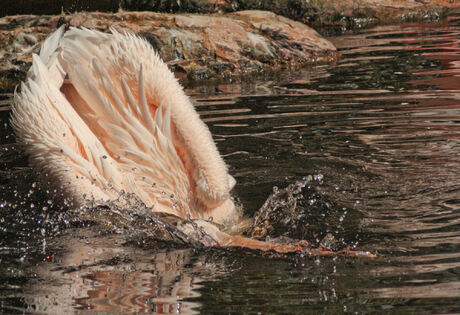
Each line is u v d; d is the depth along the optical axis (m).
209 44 14.61
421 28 18.52
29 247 5.73
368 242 5.55
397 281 4.67
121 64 6.62
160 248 5.73
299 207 6.57
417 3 21.00
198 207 6.77
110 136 6.65
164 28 14.64
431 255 5.13
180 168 6.67
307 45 15.15
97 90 6.54
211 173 6.56
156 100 6.70
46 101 6.32
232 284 4.77
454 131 8.90
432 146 8.34
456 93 10.85
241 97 11.76
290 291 4.60
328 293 4.52
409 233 5.68
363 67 13.62
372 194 6.81
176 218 6.20
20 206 6.74
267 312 4.25
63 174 6.14
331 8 20.25
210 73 14.22
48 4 17.27
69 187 6.12
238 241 5.76
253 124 9.83
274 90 12.19
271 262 5.27
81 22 14.88
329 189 7.05
